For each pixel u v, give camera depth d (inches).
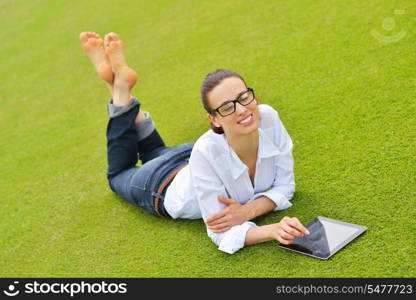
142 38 382.6
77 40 445.7
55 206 214.2
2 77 425.4
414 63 211.2
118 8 479.5
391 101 194.2
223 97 138.1
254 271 139.0
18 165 270.8
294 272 134.3
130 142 187.2
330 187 162.2
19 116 339.0
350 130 187.9
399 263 126.0
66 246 182.5
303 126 201.5
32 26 540.4
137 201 179.8
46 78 390.3
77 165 245.4
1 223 216.7
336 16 277.7
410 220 137.4
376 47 234.1
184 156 174.6
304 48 261.1
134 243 169.5
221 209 149.4
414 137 170.4
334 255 134.9
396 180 154.3
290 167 158.6
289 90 231.5
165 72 312.8
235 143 146.4
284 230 134.4
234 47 301.3
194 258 152.0
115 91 184.4
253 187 159.8
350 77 220.8
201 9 385.4
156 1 448.5
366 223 141.6
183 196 159.9
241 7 353.7
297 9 308.7
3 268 182.5
